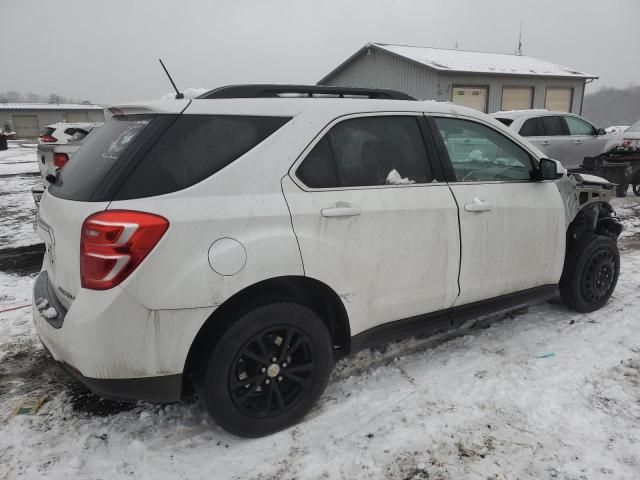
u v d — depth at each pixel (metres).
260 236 2.44
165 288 2.25
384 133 2.97
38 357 3.61
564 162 10.32
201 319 2.34
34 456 2.53
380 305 2.92
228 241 2.37
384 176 2.92
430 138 3.15
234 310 2.50
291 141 2.62
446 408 2.88
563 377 3.18
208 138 2.46
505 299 3.57
